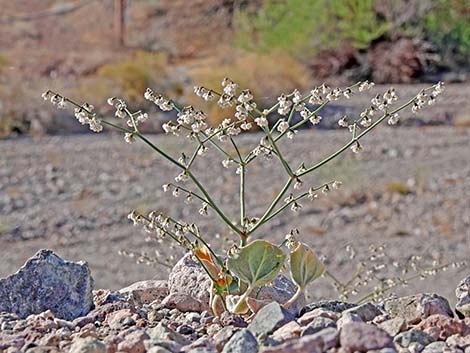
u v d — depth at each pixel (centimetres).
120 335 307
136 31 2698
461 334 318
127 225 1070
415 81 2047
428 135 1508
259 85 1744
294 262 347
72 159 1388
